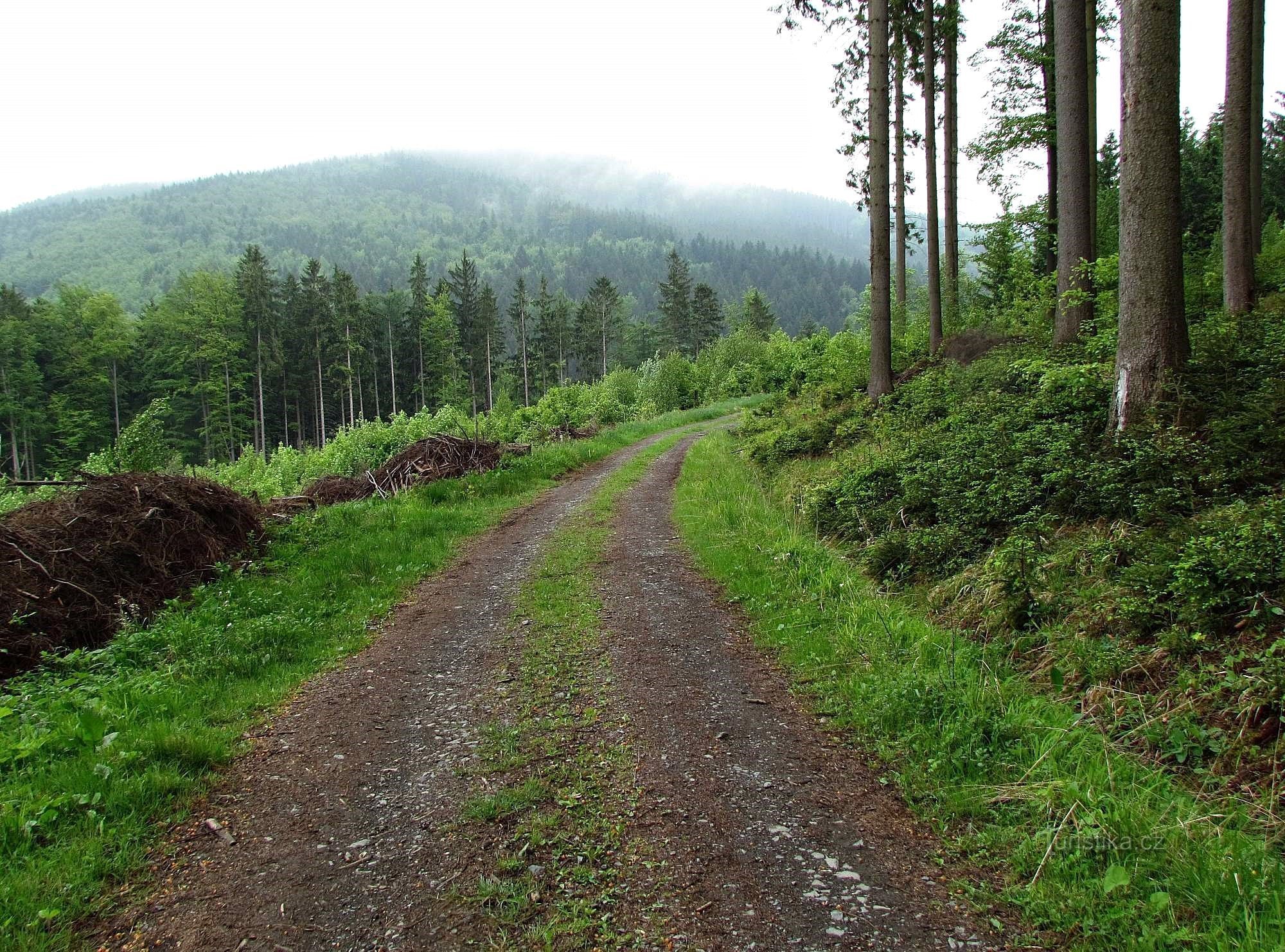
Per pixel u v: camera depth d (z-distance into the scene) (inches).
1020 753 156.1
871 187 608.7
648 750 174.6
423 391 2965.1
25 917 120.9
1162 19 267.1
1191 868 114.1
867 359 844.0
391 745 187.5
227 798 163.8
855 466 444.8
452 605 312.8
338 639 276.2
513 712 201.6
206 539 360.8
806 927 113.3
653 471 686.5
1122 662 180.9
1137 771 145.7
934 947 108.1
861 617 244.2
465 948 112.0
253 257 2598.4
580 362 3740.2
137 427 533.0
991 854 129.5
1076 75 455.5
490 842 140.6
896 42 745.6
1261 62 598.2
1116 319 422.3
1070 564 233.6
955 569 276.2
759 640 248.2
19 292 2556.6
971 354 661.3
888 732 174.4
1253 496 216.7
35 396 2146.9
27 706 208.8
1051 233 765.3
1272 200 1117.7
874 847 134.4
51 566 285.4
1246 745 145.5
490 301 3176.7
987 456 330.6
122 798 156.6
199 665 240.2
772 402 1050.1
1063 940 108.2
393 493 590.9
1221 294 487.5
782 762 167.3
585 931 114.7
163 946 115.6
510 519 493.4
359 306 2751.0
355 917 121.1
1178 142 272.1
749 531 385.1
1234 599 176.6
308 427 2817.4
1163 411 264.4
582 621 276.4
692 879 126.6
